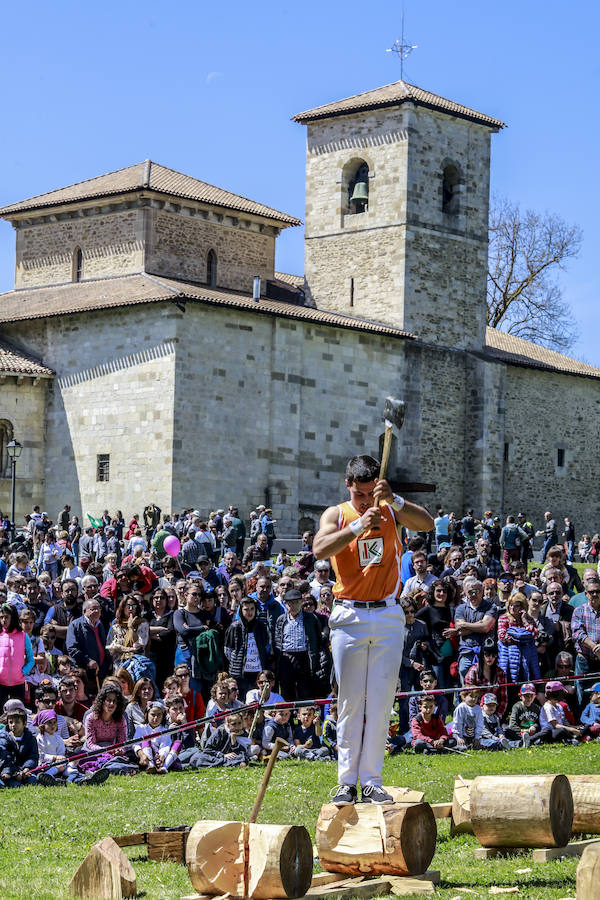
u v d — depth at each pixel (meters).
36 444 56.41
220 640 22.44
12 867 12.82
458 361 63.53
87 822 15.23
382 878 10.97
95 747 19.55
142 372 53.06
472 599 22.83
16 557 27.97
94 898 11.20
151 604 23.91
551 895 10.60
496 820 11.58
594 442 70.44
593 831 12.28
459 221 63.81
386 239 61.88
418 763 19.75
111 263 58.62
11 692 20.61
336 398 57.88
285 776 18.81
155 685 21.48
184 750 20.45
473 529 50.12
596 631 22.61
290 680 21.86
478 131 64.56
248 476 54.25
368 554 11.38
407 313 61.34
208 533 40.28
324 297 63.84
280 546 52.00
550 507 67.62
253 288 60.62
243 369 54.22
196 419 52.56
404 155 61.47
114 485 53.78
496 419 63.75
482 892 10.73
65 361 56.03
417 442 61.38
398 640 11.48
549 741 21.80
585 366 71.25
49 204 59.97
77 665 21.95
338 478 57.84
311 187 64.56
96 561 33.31
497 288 87.06
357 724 11.49
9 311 58.59
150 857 12.75
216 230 60.09
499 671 22.44
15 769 18.42
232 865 10.49
